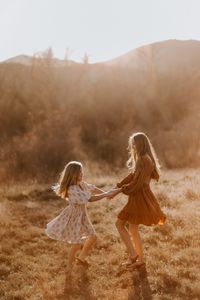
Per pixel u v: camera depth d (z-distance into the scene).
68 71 35.12
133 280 5.95
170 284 5.79
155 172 6.28
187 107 32.88
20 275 6.41
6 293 5.81
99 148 21.41
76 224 6.07
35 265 6.79
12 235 8.41
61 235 6.04
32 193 12.66
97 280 6.10
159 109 32.56
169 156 19.12
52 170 17.31
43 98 31.97
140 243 6.22
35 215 10.07
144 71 40.19
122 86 34.75
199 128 21.62
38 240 8.12
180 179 13.57
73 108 31.06
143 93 34.06
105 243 7.57
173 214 8.87
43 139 18.86
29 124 27.23
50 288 5.91
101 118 30.73
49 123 20.34
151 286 5.75
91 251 7.27
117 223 6.26
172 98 33.66
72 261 6.19
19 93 32.31
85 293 5.70
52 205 11.31
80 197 5.98
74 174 6.10
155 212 6.11
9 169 16.89
